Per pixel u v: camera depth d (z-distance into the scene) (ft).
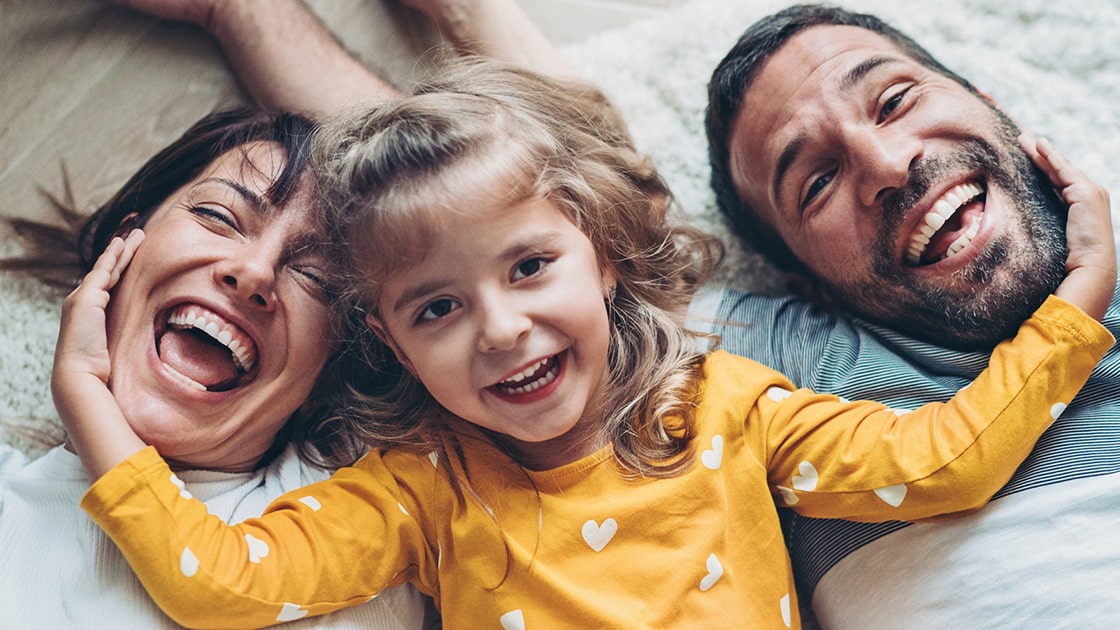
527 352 2.65
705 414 2.96
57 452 3.09
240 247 3.03
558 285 2.70
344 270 2.93
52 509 2.97
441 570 2.92
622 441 2.95
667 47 4.23
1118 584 2.70
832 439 2.90
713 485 2.85
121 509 2.64
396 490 2.98
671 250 3.52
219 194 3.07
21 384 3.68
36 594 2.80
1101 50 3.88
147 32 3.90
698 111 4.16
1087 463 2.85
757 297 3.78
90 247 3.61
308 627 2.86
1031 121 3.84
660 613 2.73
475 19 3.91
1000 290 3.06
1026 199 3.13
